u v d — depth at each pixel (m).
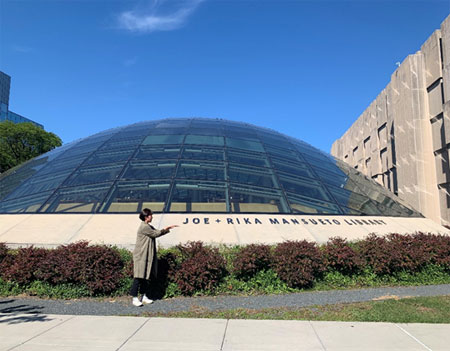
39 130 46.50
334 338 5.83
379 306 7.70
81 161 17.12
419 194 23.97
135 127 22.06
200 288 9.08
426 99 24.97
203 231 11.59
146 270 8.20
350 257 10.04
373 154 36.66
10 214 13.25
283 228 12.21
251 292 9.20
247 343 5.64
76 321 6.83
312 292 9.35
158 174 15.30
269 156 18.33
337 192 16.56
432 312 7.21
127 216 12.52
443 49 22.88
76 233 11.31
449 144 21.75
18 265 9.10
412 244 10.95
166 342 5.71
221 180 15.16
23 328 6.43
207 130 21.03
